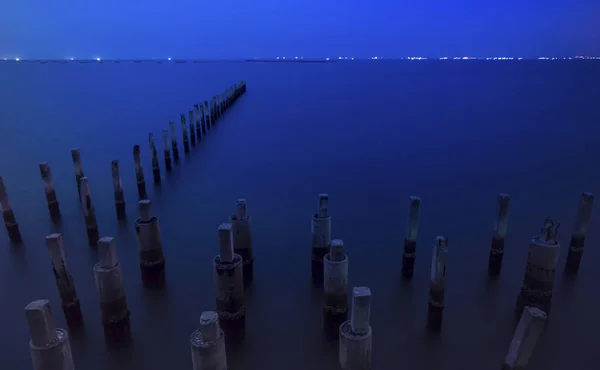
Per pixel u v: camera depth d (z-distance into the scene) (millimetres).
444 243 6473
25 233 10312
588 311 6938
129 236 10086
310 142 21016
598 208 11367
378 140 21250
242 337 6375
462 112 30156
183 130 19219
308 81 61125
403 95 41812
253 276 8070
